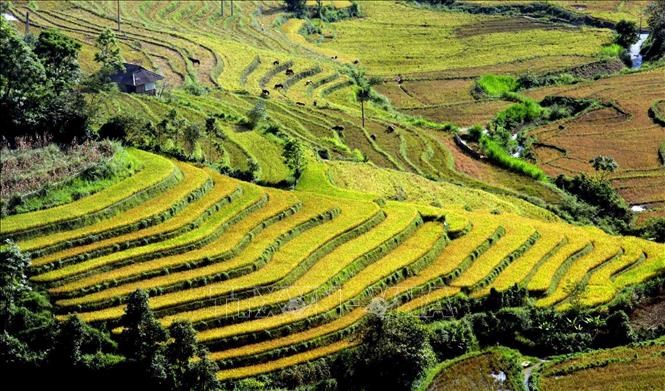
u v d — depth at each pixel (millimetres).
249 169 110438
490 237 98375
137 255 85875
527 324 84750
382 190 114625
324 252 91688
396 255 92375
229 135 126125
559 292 90562
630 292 91688
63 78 106438
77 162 96812
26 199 90750
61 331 74562
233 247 88812
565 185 131000
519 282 90500
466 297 87250
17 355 74500
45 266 83125
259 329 78562
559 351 83000
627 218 119188
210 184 100812
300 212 98125
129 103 134750
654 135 151250
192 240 88875
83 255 85125
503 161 139875
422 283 88062
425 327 80062
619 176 133875
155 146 109000
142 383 73125
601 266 97000
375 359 76375
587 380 78125
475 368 79875
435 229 98062
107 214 91062
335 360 77188
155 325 73438
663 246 103125
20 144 99000
